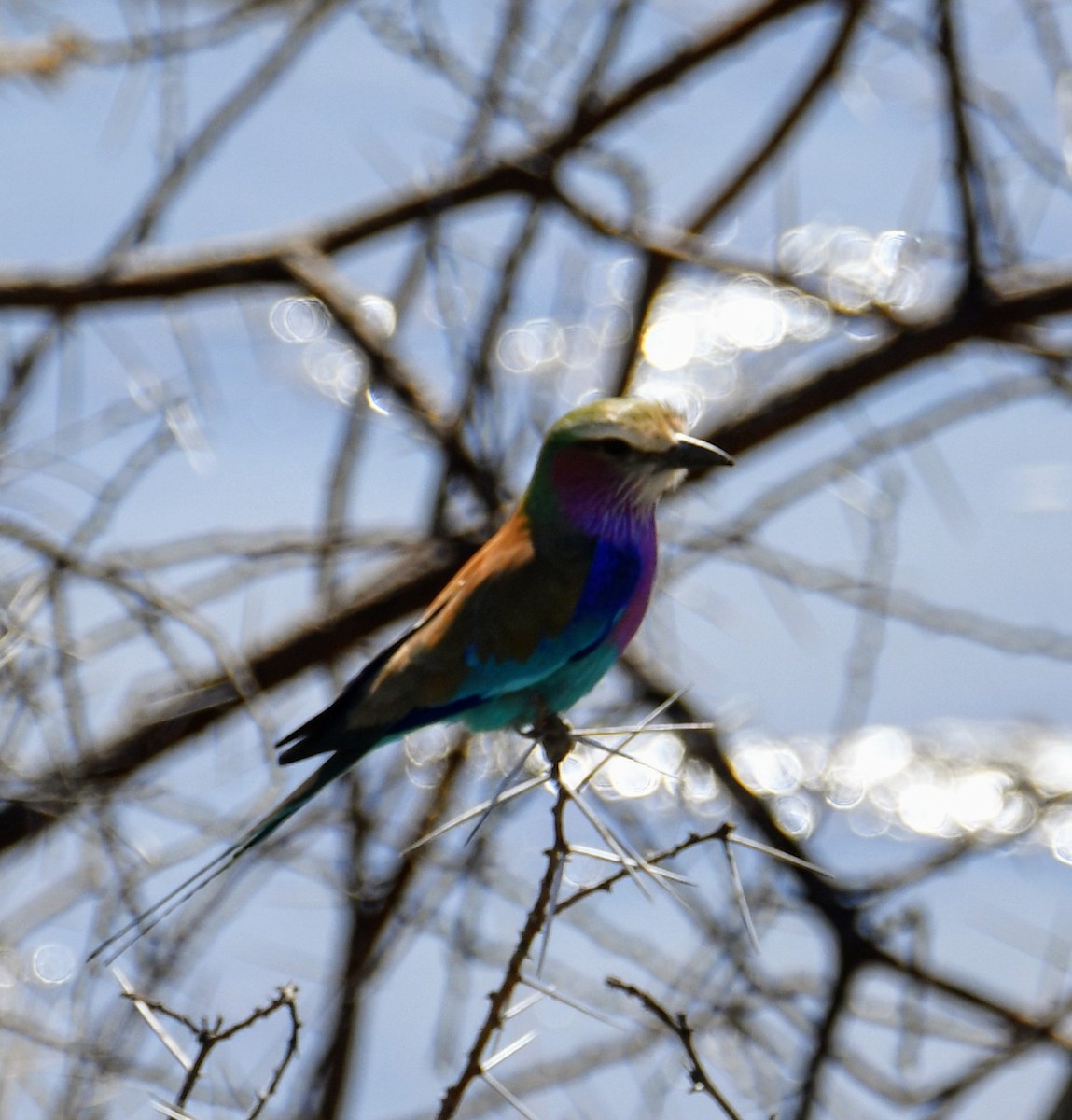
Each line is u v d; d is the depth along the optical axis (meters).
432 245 11.98
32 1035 9.09
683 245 13.16
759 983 10.92
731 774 11.74
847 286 12.75
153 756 11.64
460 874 11.63
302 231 13.35
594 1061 11.36
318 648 12.54
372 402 12.32
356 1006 12.05
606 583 9.55
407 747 12.12
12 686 8.98
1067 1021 11.07
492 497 11.45
